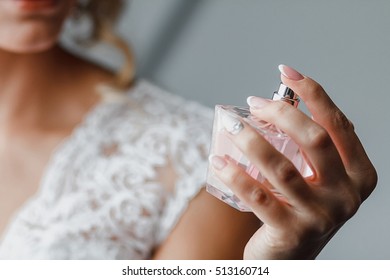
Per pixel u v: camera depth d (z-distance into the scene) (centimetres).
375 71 122
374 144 122
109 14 104
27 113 98
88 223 93
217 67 129
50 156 97
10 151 97
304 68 125
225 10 129
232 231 91
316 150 66
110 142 97
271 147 66
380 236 121
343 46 123
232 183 67
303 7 125
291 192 67
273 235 70
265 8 127
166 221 93
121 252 92
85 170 96
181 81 129
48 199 94
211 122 99
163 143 96
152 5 129
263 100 67
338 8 124
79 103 99
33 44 93
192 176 94
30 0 90
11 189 96
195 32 130
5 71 97
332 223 69
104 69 103
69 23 104
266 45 127
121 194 94
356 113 122
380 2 121
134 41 129
